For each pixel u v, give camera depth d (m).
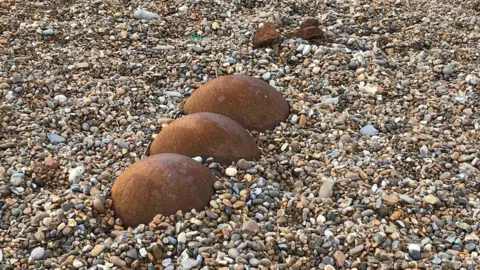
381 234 1.62
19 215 1.75
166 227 1.62
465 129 2.23
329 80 2.52
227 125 1.94
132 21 2.99
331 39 2.85
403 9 3.16
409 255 1.60
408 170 1.98
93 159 2.02
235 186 1.79
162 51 2.75
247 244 1.58
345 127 2.21
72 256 1.57
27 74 2.53
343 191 1.83
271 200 1.77
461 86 2.50
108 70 2.60
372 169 1.95
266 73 2.55
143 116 2.31
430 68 2.63
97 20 3.01
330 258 1.57
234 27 2.95
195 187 1.70
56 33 2.86
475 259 1.61
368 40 2.84
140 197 1.67
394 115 2.31
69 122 2.25
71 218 1.67
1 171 1.93
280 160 1.98
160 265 1.55
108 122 2.28
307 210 1.74
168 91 2.46
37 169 1.94
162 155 1.76
